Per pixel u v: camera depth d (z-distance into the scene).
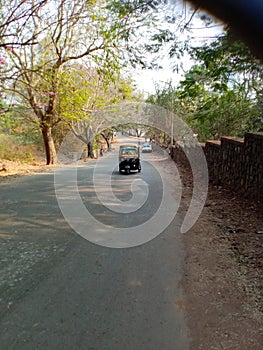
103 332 2.48
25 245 4.50
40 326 2.56
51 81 14.02
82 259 3.99
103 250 4.32
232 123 11.27
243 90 6.83
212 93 7.27
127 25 6.87
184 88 6.98
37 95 16.73
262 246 4.17
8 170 14.35
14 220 5.85
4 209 6.76
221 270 3.61
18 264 3.81
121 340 2.39
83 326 2.56
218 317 2.69
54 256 4.08
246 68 5.14
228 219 5.66
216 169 9.72
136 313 2.75
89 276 3.48
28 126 22.55
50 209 6.80
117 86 18.89
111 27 7.61
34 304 2.89
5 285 3.26
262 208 6.00
